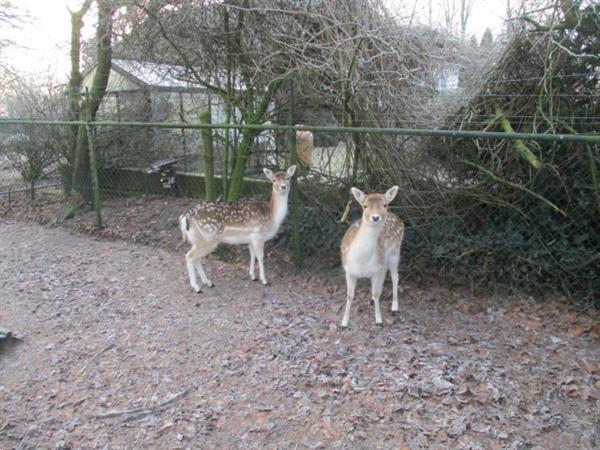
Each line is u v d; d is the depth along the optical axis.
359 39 5.23
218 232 5.44
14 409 3.41
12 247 7.14
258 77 6.11
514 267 4.96
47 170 9.86
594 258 4.49
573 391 3.45
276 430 3.15
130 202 9.10
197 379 3.73
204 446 3.04
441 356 3.95
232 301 5.20
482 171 5.05
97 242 7.40
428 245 5.41
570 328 4.38
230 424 3.23
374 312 4.86
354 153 5.85
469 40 6.82
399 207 5.48
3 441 3.11
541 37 4.55
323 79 5.85
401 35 5.60
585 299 4.67
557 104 4.74
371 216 3.98
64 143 9.33
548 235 4.88
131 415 3.33
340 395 3.47
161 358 4.04
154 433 3.16
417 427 3.11
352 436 3.06
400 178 5.59
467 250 5.12
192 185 8.98
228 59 6.39
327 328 4.52
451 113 5.29
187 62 6.52
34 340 4.36
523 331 4.39
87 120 7.57
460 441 2.98
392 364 3.84
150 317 4.81
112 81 10.32
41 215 8.80
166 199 9.09
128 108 9.45
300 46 5.78
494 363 3.84
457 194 5.24
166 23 6.26
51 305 5.08
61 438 3.13
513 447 2.92
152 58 7.21
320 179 6.11
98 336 4.43
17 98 10.52
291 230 6.34
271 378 3.70
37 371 3.88
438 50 6.06
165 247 7.03
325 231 6.01
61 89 9.87
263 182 6.93
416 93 5.83
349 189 6.01
